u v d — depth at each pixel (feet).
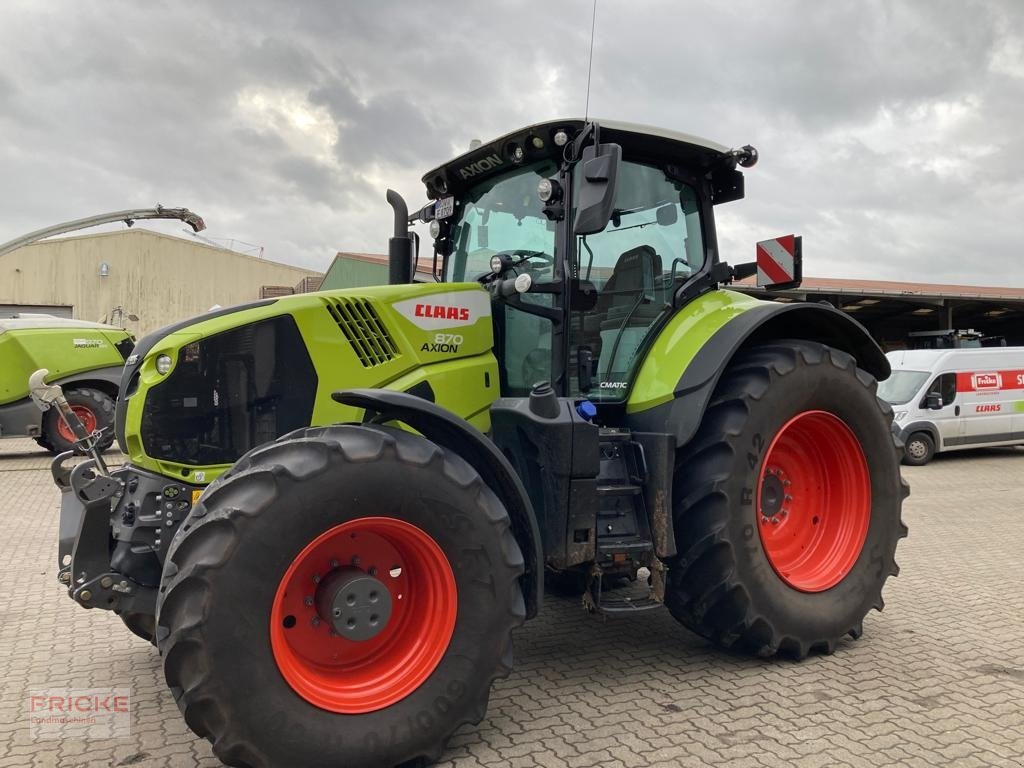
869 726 9.89
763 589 11.64
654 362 12.59
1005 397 43.80
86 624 14.49
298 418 10.59
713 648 12.92
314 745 8.20
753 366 12.17
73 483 9.84
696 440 11.88
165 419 10.05
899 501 13.51
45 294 89.20
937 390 41.50
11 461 37.81
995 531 23.29
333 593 8.73
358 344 11.04
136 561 9.80
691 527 11.59
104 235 90.48
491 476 10.25
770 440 11.92
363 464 8.57
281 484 8.23
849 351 14.17
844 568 12.89
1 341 33.37
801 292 55.98
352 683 8.86
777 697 10.82
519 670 11.91
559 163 12.35
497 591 9.21
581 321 12.18
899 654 12.61
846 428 13.08
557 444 10.54
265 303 10.86
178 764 8.99
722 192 14.34
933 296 59.93
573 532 10.66
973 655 12.56
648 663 12.19
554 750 9.25
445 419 9.37
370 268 55.93
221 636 7.82
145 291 91.86
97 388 35.45
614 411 12.66
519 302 12.34
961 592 16.46
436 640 9.05
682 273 13.52
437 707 8.86
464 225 14.28
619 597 11.93
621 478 11.67
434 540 9.00
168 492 9.98
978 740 9.50
